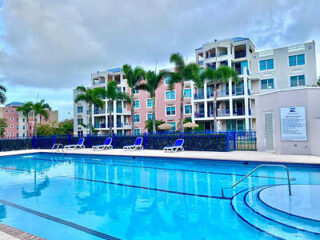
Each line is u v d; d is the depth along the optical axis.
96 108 46.22
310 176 8.38
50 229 4.44
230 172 9.70
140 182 8.41
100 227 4.52
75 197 6.64
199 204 5.76
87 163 13.60
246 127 29.12
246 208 5.38
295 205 5.21
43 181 8.89
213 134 15.11
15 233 3.74
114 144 19.97
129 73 24.30
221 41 31.86
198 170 10.39
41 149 21.41
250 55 32.62
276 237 3.90
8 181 8.98
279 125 12.47
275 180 7.93
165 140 17.41
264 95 13.66
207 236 4.07
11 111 63.78
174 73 21.47
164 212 5.27
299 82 29.52
